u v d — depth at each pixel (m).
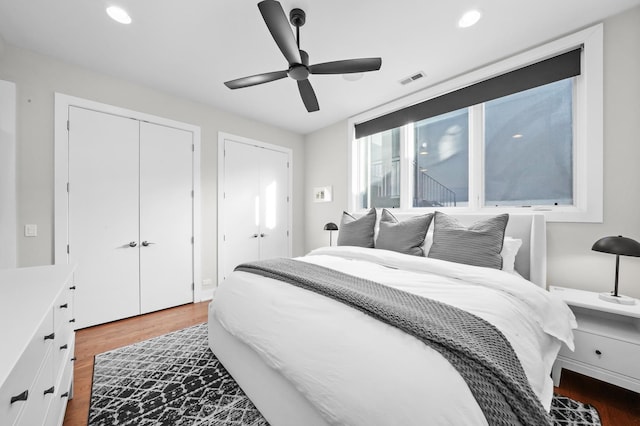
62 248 2.36
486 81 2.48
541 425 0.71
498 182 2.49
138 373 1.75
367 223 2.77
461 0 1.70
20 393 0.72
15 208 2.14
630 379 1.40
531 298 1.37
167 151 3.03
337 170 3.97
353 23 1.90
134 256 2.79
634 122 1.78
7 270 1.47
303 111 3.55
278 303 1.34
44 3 1.72
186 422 1.34
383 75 2.62
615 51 1.84
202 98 3.16
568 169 2.13
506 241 1.94
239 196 3.69
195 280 3.24
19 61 2.18
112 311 2.65
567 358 1.58
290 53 1.61
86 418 1.37
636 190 1.78
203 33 2.02
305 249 4.50
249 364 1.44
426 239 2.36
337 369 0.89
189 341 2.22
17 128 2.17
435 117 2.97
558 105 2.18
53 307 1.07
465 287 1.42
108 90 2.62
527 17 1.86
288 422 1.14
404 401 0.72
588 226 1.95
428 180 3.05
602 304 1.58
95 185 2.55
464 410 0.68
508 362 0.85
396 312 1.01
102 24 1.92
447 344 0.82
